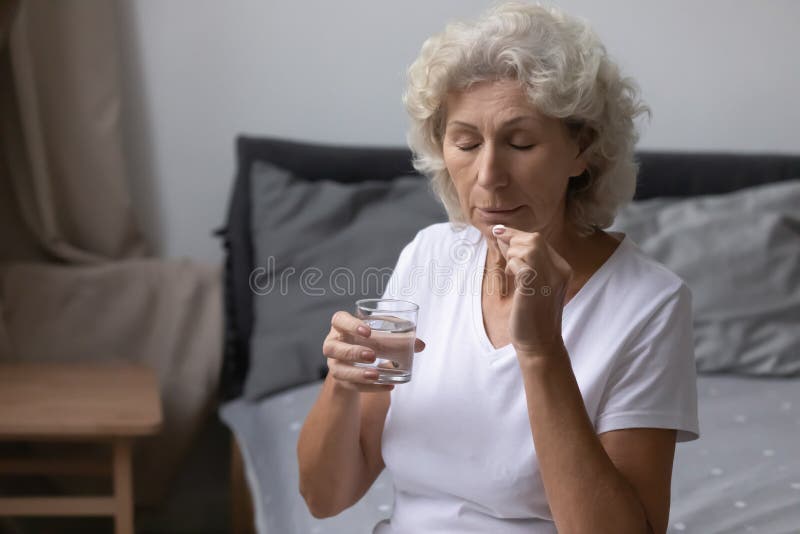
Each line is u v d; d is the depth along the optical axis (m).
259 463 2.05
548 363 1.10
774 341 2.51
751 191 2.75
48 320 2.59
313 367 2.44
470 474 1.26
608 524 1.07
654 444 1.17
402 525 1.33
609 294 1.25
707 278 2.56
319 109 2.84
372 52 2.83
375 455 1.40
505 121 1.17
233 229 2.64
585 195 1.30
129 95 2.74
